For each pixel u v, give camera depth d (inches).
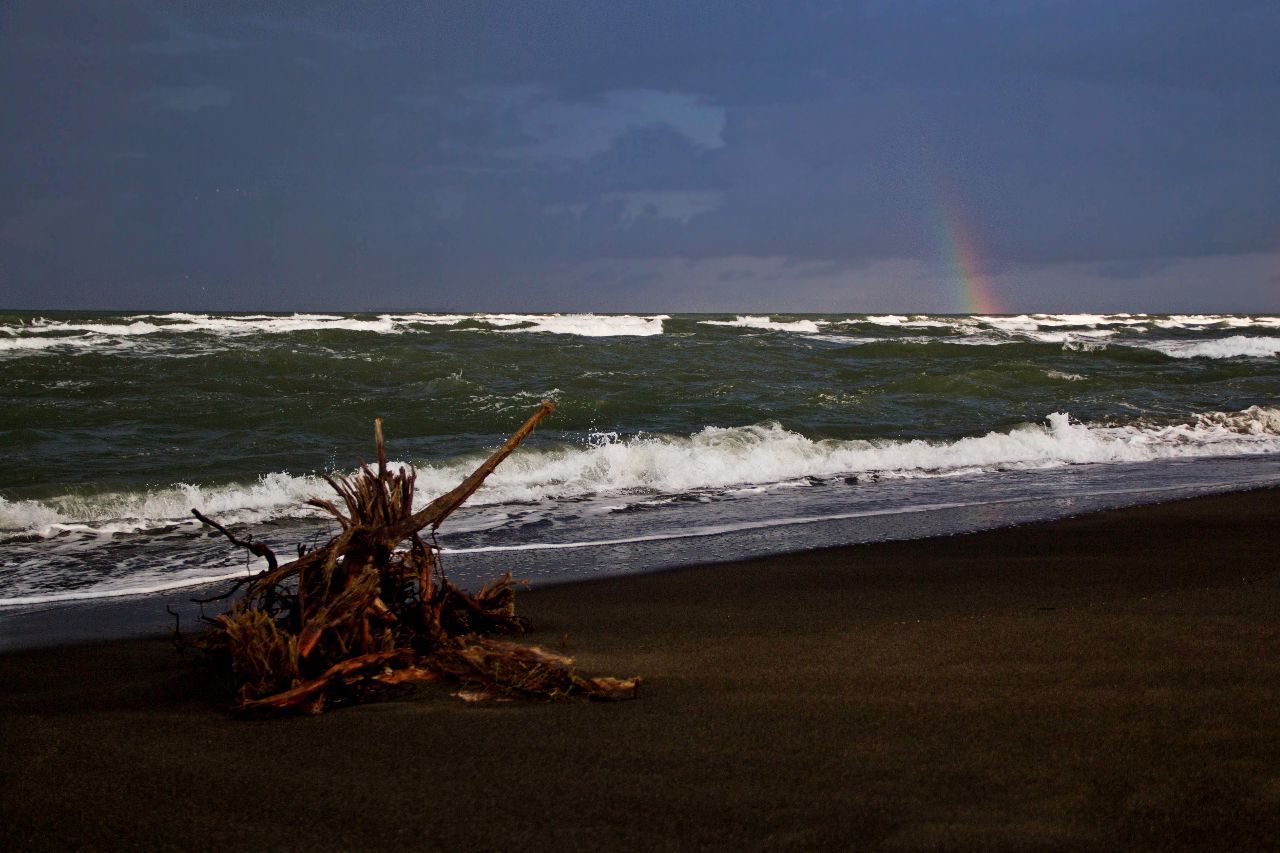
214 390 646.5
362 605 157.5
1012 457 512.4
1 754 127.2
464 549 299.7
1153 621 193.5
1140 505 373.1
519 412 576.1
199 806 110.3
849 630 194.2
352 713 141.6
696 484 430.3
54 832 104.3
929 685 151.9
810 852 96.8
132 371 706.8
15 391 613.3
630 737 129.6
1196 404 700.0
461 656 157.1
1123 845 97.6
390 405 587.2
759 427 524.4
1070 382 816.3
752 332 1514.5
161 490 354.6
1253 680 151.6
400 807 108.8
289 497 367.6
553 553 293.9
